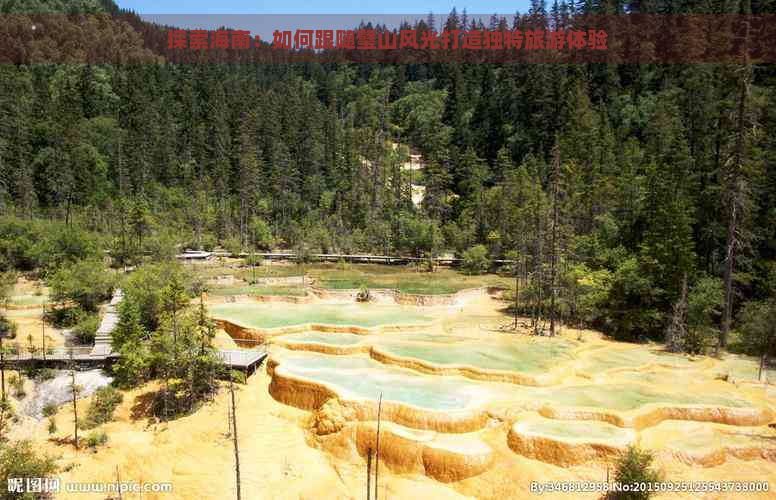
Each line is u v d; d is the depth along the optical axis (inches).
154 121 4128.9
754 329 1518.2
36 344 1596.9
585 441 975.6
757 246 1950.1
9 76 4222.4
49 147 3560.5
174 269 2064.5
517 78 4776.1
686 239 1790.1
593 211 2593.5
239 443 1135.6
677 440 1042.7
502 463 991.0
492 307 2181.3
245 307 2005.4
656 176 2176.4
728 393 1250.6
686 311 1658.5
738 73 1755.7
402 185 4180.6
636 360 1513.3
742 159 1737.2
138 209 2765.7
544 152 3784.5
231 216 3671.3
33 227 2454.5
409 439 1027.3
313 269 2935.5
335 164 4367.6
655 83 3907.5
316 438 1128.2
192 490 999.0
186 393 1310.3
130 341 1364.4
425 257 3196.4
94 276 1888.5
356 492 982.4
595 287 1881.2
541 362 1423.5
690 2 4084.6
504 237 3068.4
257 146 4089.6
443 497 944.9
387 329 1731.1
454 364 1359.5
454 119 5009.8
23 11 6186.0
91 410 1275.8
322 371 1349.7
